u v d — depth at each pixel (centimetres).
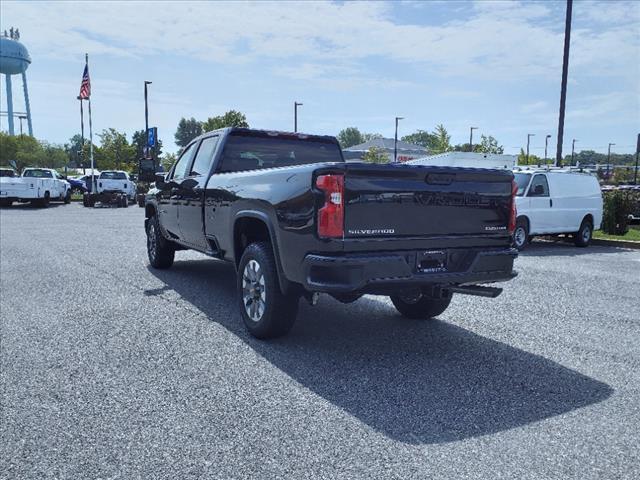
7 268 893
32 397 373
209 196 621
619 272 960
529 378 421
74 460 291
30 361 445
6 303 645
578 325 582
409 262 453
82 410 353
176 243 837
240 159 662
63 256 1037
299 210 440
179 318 584
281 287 478
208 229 634
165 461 290
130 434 321
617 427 337
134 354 465
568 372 436
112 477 275
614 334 548
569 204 1416
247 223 546
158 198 834
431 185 459
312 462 290
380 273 427
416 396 381
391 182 438
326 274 421
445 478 275
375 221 434
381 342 509
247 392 385
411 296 537
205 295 699
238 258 579
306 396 379
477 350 489
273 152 688
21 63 7825
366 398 377
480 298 720
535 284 830
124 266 925
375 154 6619
